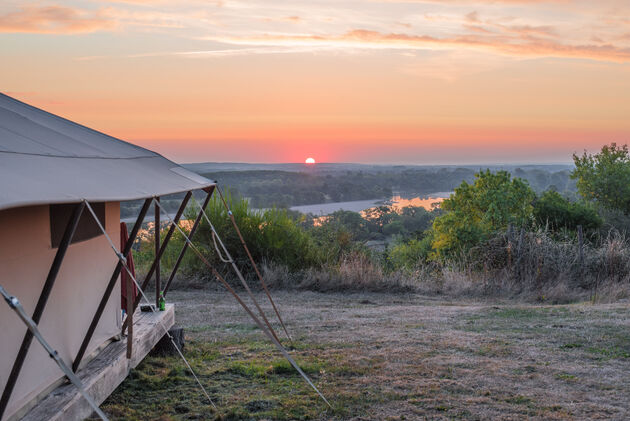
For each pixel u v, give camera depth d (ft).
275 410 16.25
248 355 22.62
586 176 104.53
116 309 19.19
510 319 29.07
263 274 44.34
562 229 57.11
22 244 13.12
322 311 33.45
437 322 28.96
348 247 50.44
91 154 15.07
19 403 12.68
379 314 31.96
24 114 16.48
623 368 19.70
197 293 40.24
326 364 20.99
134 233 14.65
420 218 140.67
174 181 17.49
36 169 10.84
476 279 42.88
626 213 97.25
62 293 15.03
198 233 45.55
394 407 16.37
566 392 17.40
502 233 47.93
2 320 12.20
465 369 19.95
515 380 18.65
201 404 16.81
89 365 16.31
